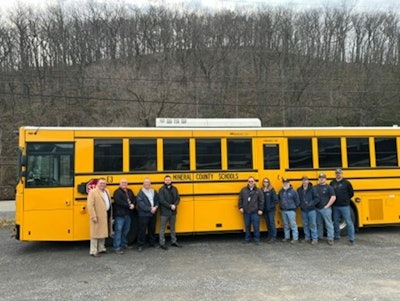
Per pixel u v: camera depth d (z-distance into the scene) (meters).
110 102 43.78
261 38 47.16
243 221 11.41
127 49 46.84
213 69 46.38
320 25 46.06
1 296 6.97
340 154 12.01
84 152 10.69
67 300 6.71
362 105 44.22
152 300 6.63
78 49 47.41
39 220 10.32
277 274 8.09
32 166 10.44
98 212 9.95
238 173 11.45
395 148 12.37
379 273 8.08
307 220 11.33
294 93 45.94
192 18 47.50
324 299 6.52
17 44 48.06
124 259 9.60
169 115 41.38
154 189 10.95
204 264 9.02
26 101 48.34
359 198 12.00
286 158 11.73
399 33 43.31
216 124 11.76
